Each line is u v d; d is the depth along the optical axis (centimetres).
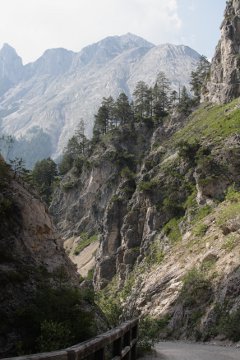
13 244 1238
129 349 1165
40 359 561
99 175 10606
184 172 6581
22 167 1609
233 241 4009
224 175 5716
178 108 10375
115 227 7606
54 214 11650
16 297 1065
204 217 5391
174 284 4244
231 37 9369
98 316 1342
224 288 3353
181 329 3438
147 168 8044
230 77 8919
